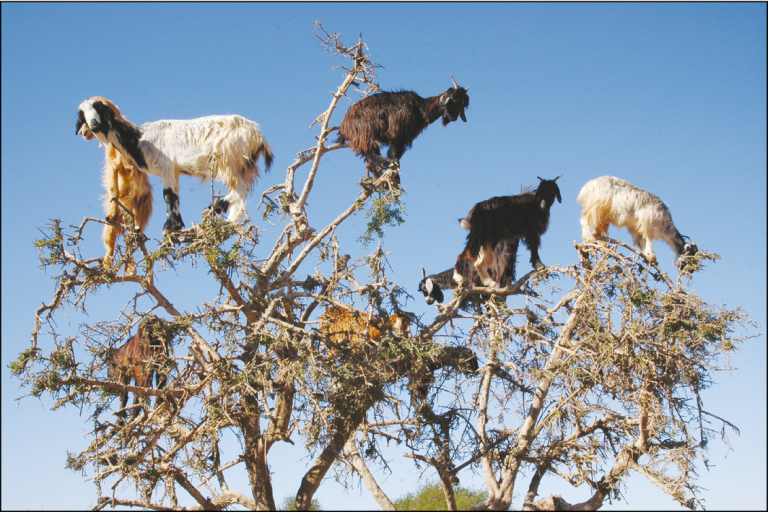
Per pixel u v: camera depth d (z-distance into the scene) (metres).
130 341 11.45
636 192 13.04
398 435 11.02
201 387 10.32
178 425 11.04
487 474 10.92
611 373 10.56
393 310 11.33
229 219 11.02
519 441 11.21
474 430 11.03
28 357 9.77
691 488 10.06
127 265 10.61
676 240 12.92
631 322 10.46
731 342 10.35
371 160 11.58
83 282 10.15
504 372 11.88
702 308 10.65
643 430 10.57
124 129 11.31
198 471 10.31
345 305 10.66
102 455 9.93
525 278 11.98
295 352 10.55
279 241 11.67
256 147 11.67
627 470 10.64
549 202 12.23
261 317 10.23
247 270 10.38
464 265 12.59
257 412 10.66
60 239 9.91
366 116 11.87
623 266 11.33
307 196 11.90
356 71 11.73
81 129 11.79
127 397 11.75
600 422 11.32
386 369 10.69
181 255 10.12
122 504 9.79
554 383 11.02
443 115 11.97
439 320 11.89
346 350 10.70
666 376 10.52
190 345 10.90
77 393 9.88
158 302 10.84
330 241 11.77
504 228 12.30
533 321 12.03
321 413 9.51
